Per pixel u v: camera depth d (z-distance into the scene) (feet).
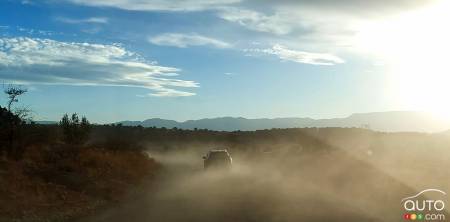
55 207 66.74
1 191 66.49
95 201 75.77
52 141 127.44
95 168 106.01
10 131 100.78
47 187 76.13
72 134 155.74
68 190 79.46
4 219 56.49
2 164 82.79
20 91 107.96
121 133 249.75
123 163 122.31
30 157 102.22
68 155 110.01
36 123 118.42
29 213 60.85
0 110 105.09
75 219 59.47
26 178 76.48
